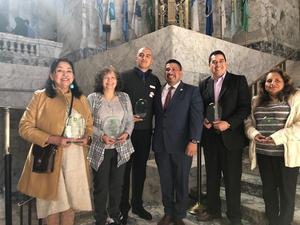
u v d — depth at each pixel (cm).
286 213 272
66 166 247
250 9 854
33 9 1159
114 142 280
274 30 871
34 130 238
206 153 321
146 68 334
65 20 1048
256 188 358
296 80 712
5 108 285
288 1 938
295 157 260
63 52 1038
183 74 505
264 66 713
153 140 317
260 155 287
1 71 856
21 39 918
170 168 311
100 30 907
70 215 259
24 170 246
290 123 271
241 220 315
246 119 303
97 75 298
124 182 323
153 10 753
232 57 617
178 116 301
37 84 913
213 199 322
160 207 380
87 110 264
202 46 539
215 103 313
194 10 678
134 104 326
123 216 321
